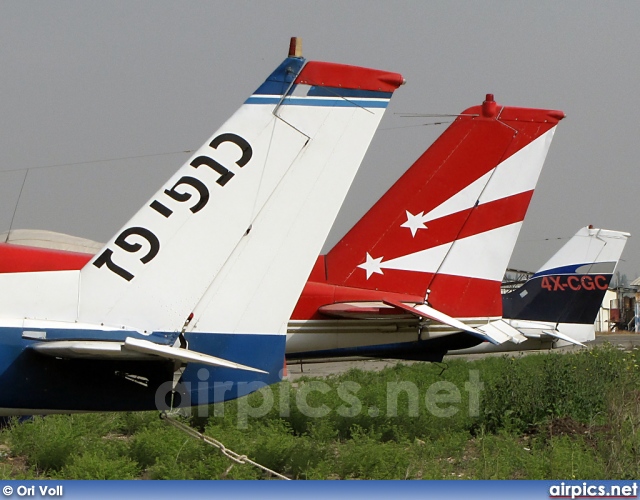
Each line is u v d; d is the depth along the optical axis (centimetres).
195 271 2466
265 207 2494
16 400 2352
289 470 3008
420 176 4497
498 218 4528
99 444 3209
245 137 2500
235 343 2475
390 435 3828
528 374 4734
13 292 2403
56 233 3831
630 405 4028
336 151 2523
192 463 2970
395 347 4338
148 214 2469
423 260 4450
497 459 3089
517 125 4572
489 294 4497
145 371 2447
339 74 2536
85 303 2431
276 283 2495
